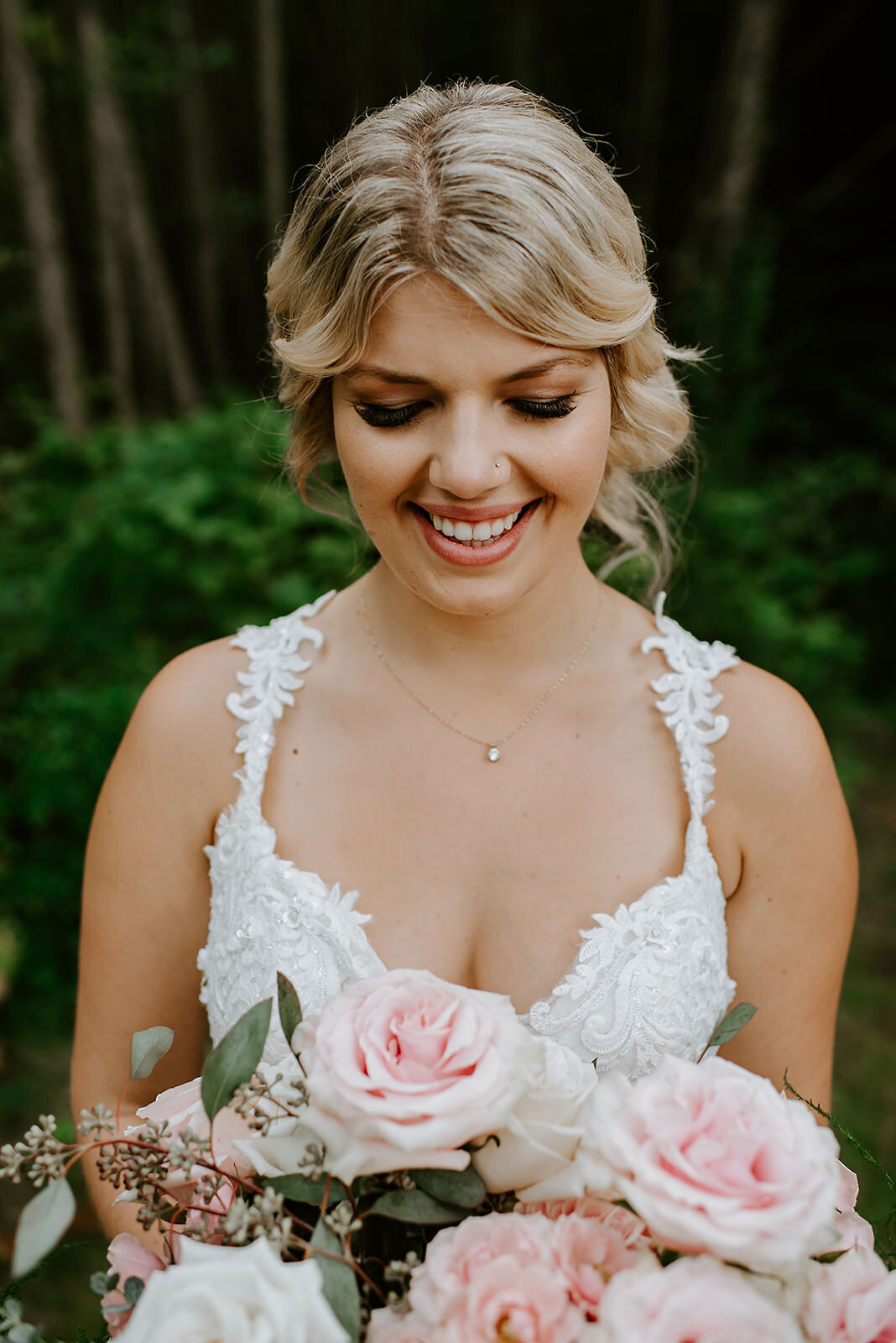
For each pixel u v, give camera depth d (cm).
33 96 782
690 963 137
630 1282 74
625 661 150
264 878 141
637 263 126
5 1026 374
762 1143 77
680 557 195
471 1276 76
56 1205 77
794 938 149
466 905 141
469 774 145
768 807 145
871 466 620
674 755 146
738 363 590
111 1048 156
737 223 704
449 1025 83
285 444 170
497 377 115
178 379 885
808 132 925
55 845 389
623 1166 77
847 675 583
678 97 975
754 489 577
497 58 1041
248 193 1059
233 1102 89
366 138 118
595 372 123
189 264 1076
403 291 112
